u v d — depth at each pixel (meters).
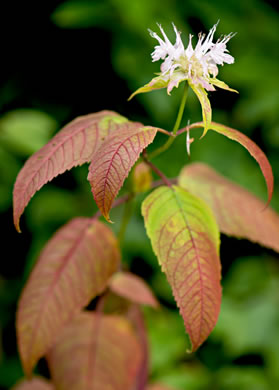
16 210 0.43
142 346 0.54
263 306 0.84
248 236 0.50
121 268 0.53
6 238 0.85
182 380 0.74
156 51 0.44
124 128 0.44
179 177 0.51
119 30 0.79
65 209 0.79
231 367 0.83
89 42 0.85
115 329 0.52
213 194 0.50
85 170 0.82
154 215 0.45
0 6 0.84
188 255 0.44
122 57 0.78
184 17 0.81
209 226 0.45
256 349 0.82
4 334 0.81
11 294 0.82
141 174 0.49
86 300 0.49
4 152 0.74
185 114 0.84
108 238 0.50
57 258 0.49
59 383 0.50
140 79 0.79
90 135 0.44
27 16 0.85
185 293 0.43
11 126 0.72
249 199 0.51
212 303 0.43
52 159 0.43
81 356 0.51
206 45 0.44
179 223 0.45
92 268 0.49
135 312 0.54
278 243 0.50
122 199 0.50
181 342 0.76
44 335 0.48
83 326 0.52
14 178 0.76
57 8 0.82
